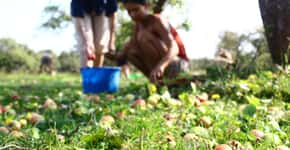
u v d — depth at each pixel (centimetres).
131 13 286
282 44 286
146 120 158
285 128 152
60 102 261
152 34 286
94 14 329
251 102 179
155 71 268
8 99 284
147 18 289
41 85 538
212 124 158
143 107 201
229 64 296
